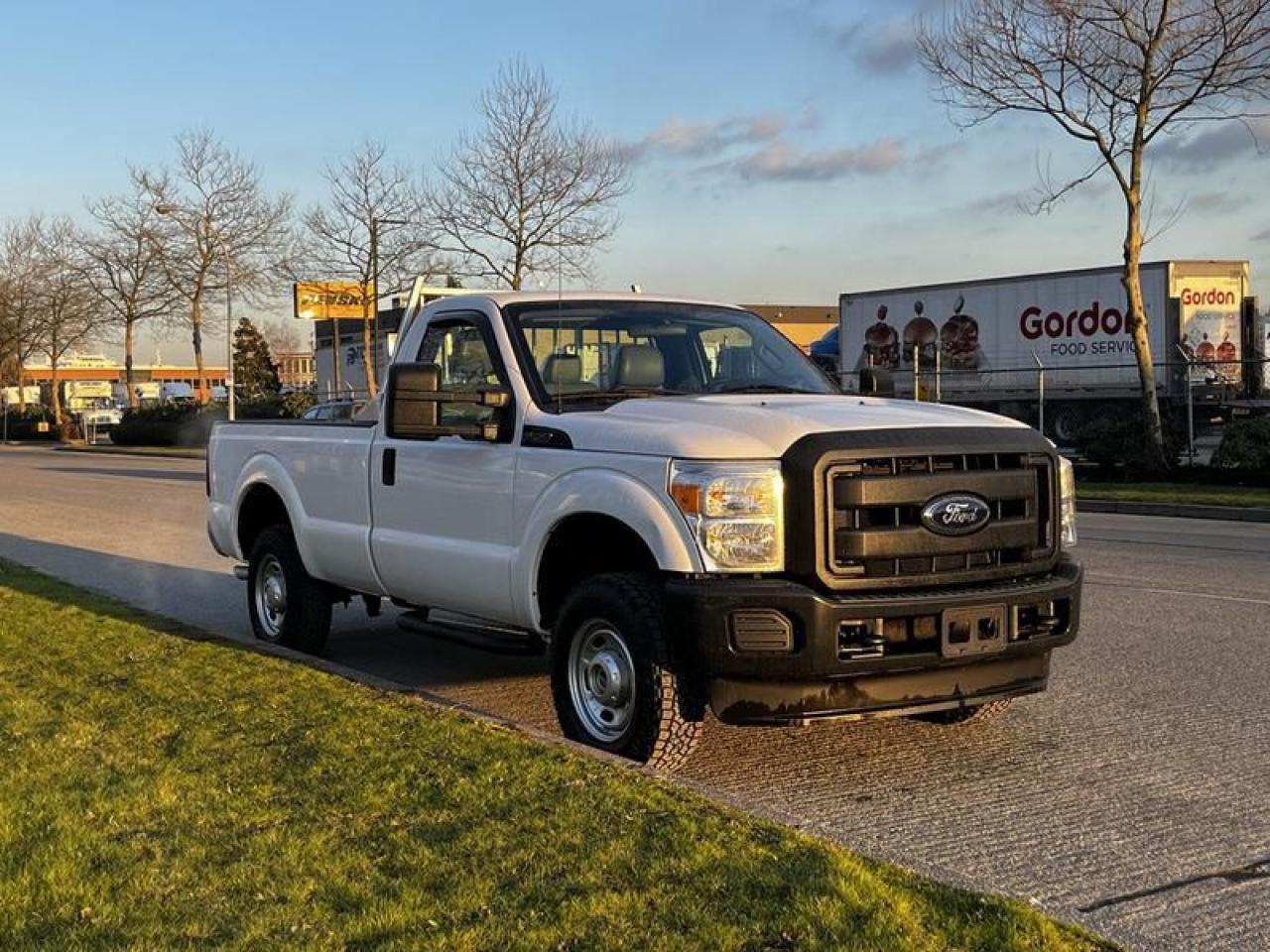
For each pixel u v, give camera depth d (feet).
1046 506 17.97
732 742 20.01
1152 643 27.45
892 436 16.70
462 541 20.66
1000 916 11.57
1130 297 74.23
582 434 18.28
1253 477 70.08
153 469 116.67
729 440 16.56
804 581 16.25
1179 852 14.98
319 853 13.26
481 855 13.10
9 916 11.75
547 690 23.88
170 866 12.94
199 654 24.14
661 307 22.04
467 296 21.97
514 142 97.50
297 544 25.98
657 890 12.10
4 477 102.47
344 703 19.79
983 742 19.94
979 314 107.86
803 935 11.13
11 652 24.71
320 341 212.64
